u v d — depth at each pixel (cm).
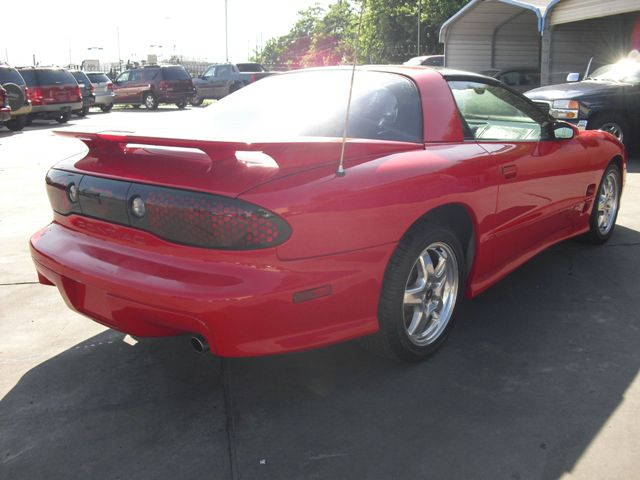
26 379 278
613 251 451
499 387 264
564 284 385
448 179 274
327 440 230
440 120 293
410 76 300
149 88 2517
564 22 1512
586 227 432
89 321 343
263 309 219
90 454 224
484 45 2039
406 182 254
